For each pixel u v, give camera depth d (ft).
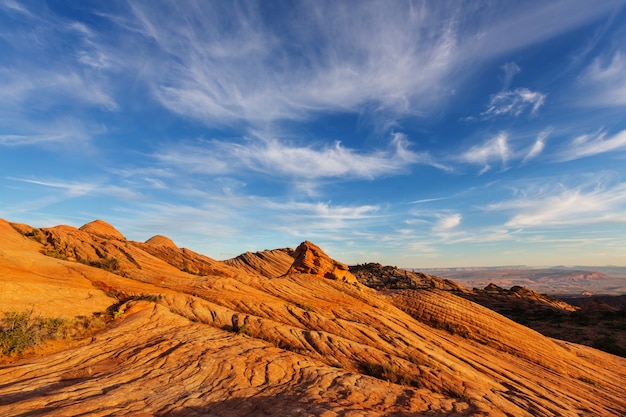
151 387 31.24
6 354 36.83
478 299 226.17
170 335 49.32
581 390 60.39
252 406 28.84
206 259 122.62
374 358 50.37
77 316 52.80
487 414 35.42
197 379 34.65
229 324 59.16
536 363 73.67
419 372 47.14
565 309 215.10
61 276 71.10
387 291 114.93
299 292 93.40
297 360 44.78
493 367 62.13
